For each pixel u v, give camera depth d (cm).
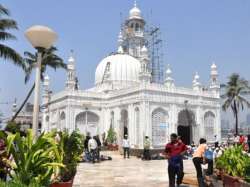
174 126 3853
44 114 5009
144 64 3822
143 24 5912
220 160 1177
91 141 2620
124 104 3994
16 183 536
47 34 992
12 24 2183
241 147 1073
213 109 4275
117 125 4116
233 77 5372
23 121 6075
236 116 5341
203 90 4388
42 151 757
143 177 1756
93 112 4300
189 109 4031
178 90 3950
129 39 5812
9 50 2166
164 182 1578
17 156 737
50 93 5075
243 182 889
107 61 4978
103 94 4391
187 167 2328
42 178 727
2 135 757
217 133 4262
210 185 1301
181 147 1289
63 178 893
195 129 4081
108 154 3566
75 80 4725
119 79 4781
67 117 4122
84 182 1577
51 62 3450
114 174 1884
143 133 3612
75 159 1021
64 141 997
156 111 3759
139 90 3728
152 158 2958
